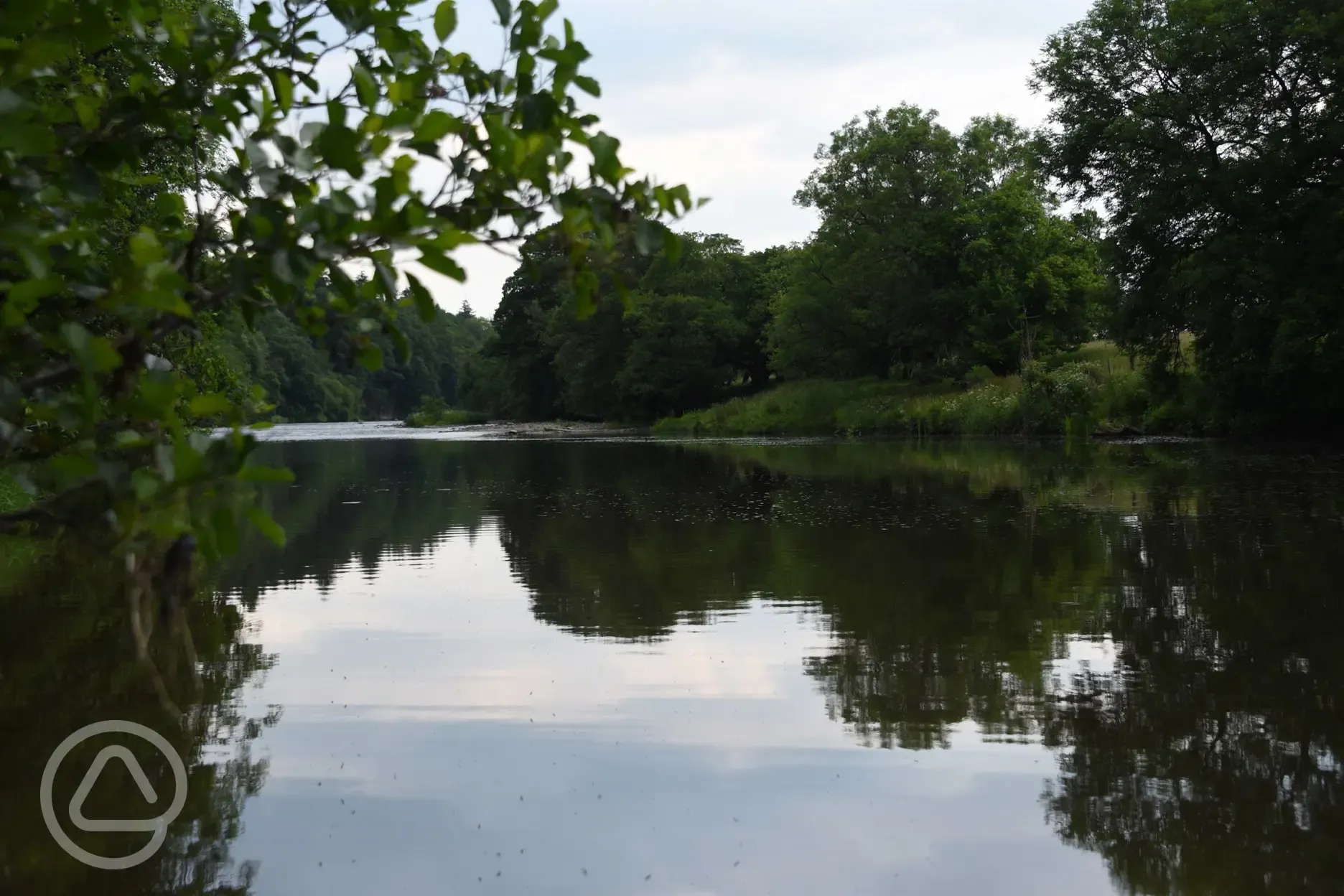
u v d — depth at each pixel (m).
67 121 2.78
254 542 14.39
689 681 7.17
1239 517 14.74
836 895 4.17
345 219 2.27
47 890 4.28
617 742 5.94
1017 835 4.70
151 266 2.14
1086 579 10.58
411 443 48.62
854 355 55.59
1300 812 4.89
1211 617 8.82
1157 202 30.20
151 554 2.26
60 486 2.18
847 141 54.59
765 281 71.00
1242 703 6.52
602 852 4.58
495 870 4.42
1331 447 28.84
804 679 7.19
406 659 7.82
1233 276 29.73
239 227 2.51
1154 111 30.50
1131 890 4.17
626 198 2.64
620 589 10.56
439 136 2.33
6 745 5.92
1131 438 35.94
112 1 2.60
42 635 8.49
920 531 14.30
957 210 49.53
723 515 16.66
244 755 5.77
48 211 2.59
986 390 42.84
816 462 29.05
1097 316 48.22
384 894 4.21
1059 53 32.78
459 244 2.27
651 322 67.94
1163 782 5.27
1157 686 6.89
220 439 2.13
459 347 147.88
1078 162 32.59
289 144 2.40
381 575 11.59
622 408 71.44
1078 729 6.07
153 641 8.41
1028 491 19.14
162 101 2.80
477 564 12.30
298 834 4.79
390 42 2.81
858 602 9.77
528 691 6.96
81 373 2.20
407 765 5.60
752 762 5.62
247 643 8.39
